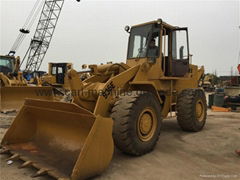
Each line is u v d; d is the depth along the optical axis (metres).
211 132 5.74
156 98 4.30
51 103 3.41
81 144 3.29
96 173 2.94
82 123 3.25
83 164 2.73
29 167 3.32
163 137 5.24
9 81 9.25
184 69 5.93
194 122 5.61
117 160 3.69
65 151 3.38
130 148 3.69
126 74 4.22
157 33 4.99
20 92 8.38
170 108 5.43
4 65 11.28
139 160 3.72
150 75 4.77
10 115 7.46
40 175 2.85
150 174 3.21
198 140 4.97
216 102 11.27
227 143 4.73
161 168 3.43
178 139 5.06
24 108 3.92
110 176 3.11
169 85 5.41
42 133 3.90
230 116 8.72
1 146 3.73
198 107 5.90
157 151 4.20
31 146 3.77
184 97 5.55
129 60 5.31
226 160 3.82
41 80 14.16
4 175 3.09
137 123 3.78
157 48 4.98
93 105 4.22
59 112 3.42
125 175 3.16
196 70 6.69
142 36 5.17
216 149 4.38
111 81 3.96
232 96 11.21
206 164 3.63
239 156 4.02
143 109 3.88
